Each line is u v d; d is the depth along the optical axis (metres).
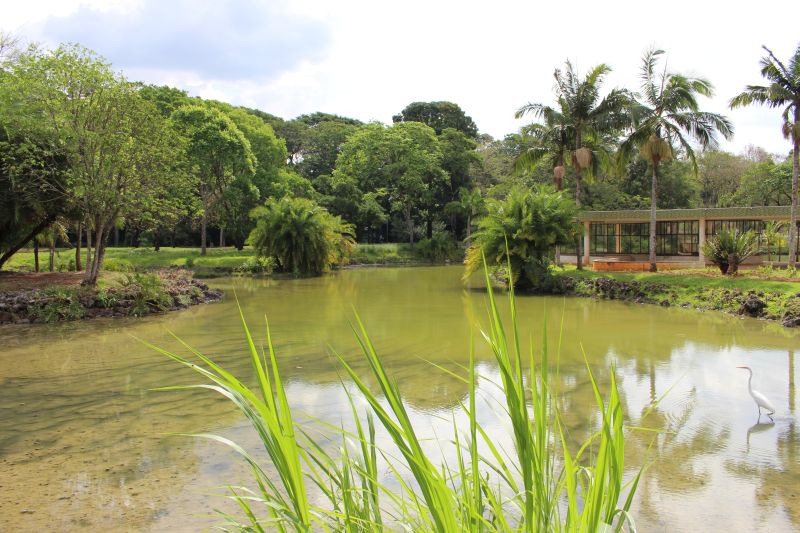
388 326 14.17
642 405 7.50
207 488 5.05
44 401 7.85
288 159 58.41
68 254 32.22
